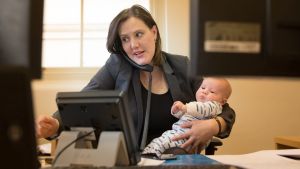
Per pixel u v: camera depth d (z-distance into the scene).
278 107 2.53
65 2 2.57
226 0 0.57
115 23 1.60
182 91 1.67
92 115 0.89
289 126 2.53
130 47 1.58
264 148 2.50
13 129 0.43
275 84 2.52
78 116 0.91
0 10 0.57
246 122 2.50
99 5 2.58
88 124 0.91
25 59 0.55
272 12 0.58
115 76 1.65
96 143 0.91
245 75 0.57
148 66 1.60
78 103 0.89
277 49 0.58
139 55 1.58
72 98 0.90
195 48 0.56
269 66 0.58
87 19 2.58
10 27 0.56
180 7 2.47
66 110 0.92
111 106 0.86
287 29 0.59
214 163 0.85
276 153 1.16
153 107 1.60
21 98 0.43
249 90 2.50
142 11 1.63
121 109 0.86
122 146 0.87
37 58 0.56
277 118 2.52
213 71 0.56
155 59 1.66
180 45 2.45
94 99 0.88
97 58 2.58
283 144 1.73
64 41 2.57
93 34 2.59
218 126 1.41
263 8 0.58
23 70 0.43
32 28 0.56
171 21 2.46
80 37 2.58
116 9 2.58
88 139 0.91
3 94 0.42
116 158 0.85
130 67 1.64
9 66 0.43
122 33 1.59
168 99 1.64
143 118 1.53
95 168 0.76
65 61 2.57
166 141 1.41
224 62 0.56
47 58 2.56
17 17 0.56
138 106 1.55
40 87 2.35
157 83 1.68
